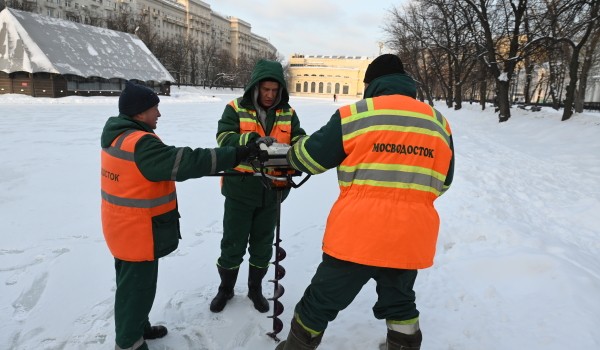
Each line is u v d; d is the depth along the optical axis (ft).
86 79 108.88
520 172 27.40
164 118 59.16
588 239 14.71
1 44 97.09
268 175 7.61
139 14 236.63
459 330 8.30
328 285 6.20
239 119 8.46
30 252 12.04
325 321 6.44
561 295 9.24
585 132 45.09
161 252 7.05
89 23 212.84
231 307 9.27
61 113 61.62
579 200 20.04
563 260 10.82
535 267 10.45
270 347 7.91
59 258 11.64
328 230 6.23
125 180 6.60
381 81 6.35
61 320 8.69
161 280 10.53
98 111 67.72
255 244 9.12
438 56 121.80
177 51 221.46
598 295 9.23
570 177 26.63
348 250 5.90
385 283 6.41
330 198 19.25
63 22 114.11
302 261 11.89
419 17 114.42
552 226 16.10
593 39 60.03
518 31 68.90
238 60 291.38
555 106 86.89
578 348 7.52
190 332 8.33
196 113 70.74
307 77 356.18
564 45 68.39
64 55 104.53
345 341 7.95
